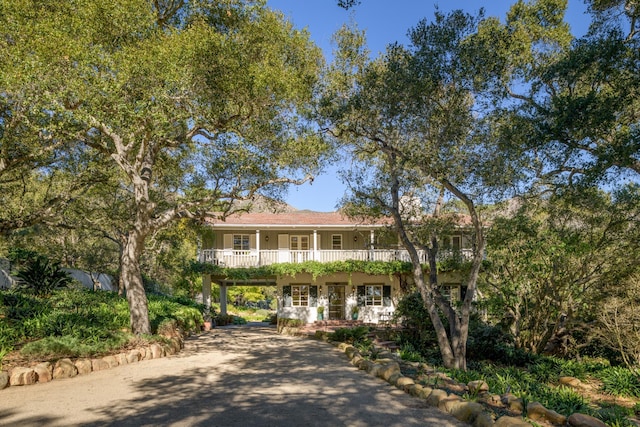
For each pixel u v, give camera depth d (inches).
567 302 770.2
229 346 621.3
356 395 326.6
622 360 706.2
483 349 713.0
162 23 564.1
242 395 323.6
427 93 528.4
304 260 1048.2
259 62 511.5
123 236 916.0
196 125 534.9
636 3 504.7
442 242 832.9
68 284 787.4
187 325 781.3
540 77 578.9
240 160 529.7
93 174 655.8
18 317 471.2
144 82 442.3
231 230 1107.9
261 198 666.8
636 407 454.0
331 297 1092.5
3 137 486.3
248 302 2073.1
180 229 978.1
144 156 598.2
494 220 642.8
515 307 787.4
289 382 370.0
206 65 462.9
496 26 586.2
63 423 254.8
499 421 243.8
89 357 421.7
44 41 388.5
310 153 582.9
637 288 650.2
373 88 563.2
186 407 289.9
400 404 302.5
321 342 678.5
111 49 447.2
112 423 255.3
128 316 604.7
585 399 479.8
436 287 603.2
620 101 492.1
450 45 507.5
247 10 520.1
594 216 687.1
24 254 767.7
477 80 506.9
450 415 277.1
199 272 997.2
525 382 498.6
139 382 363.6
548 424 265.0
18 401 302.2
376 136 590.2
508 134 501.7
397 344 722.2
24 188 634.2
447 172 508.4
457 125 514.9
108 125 467.5
